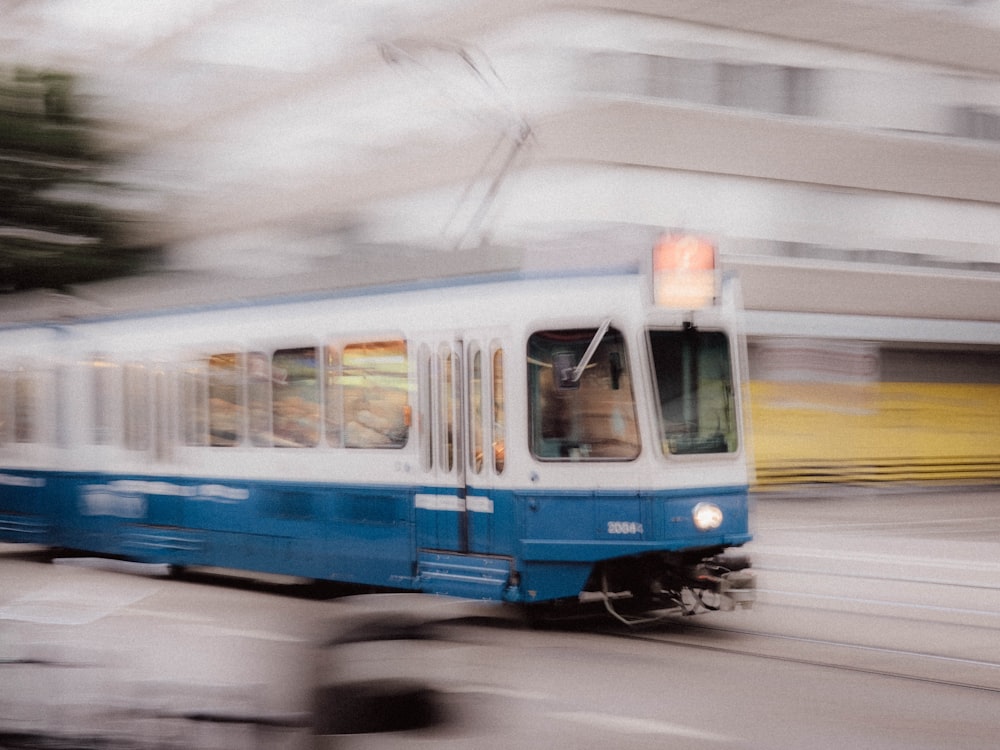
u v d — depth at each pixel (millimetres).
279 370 11492
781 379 24891
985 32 24578
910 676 8125
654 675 8164
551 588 9570
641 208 21391
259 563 11641
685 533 9398
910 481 26953
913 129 24250
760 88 22453
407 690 5633
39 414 14234
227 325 12008
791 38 22672
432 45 17031
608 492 9383
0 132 9547
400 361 10453
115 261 10328
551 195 21266
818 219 23750
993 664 8531
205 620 10062
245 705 5070
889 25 23375
